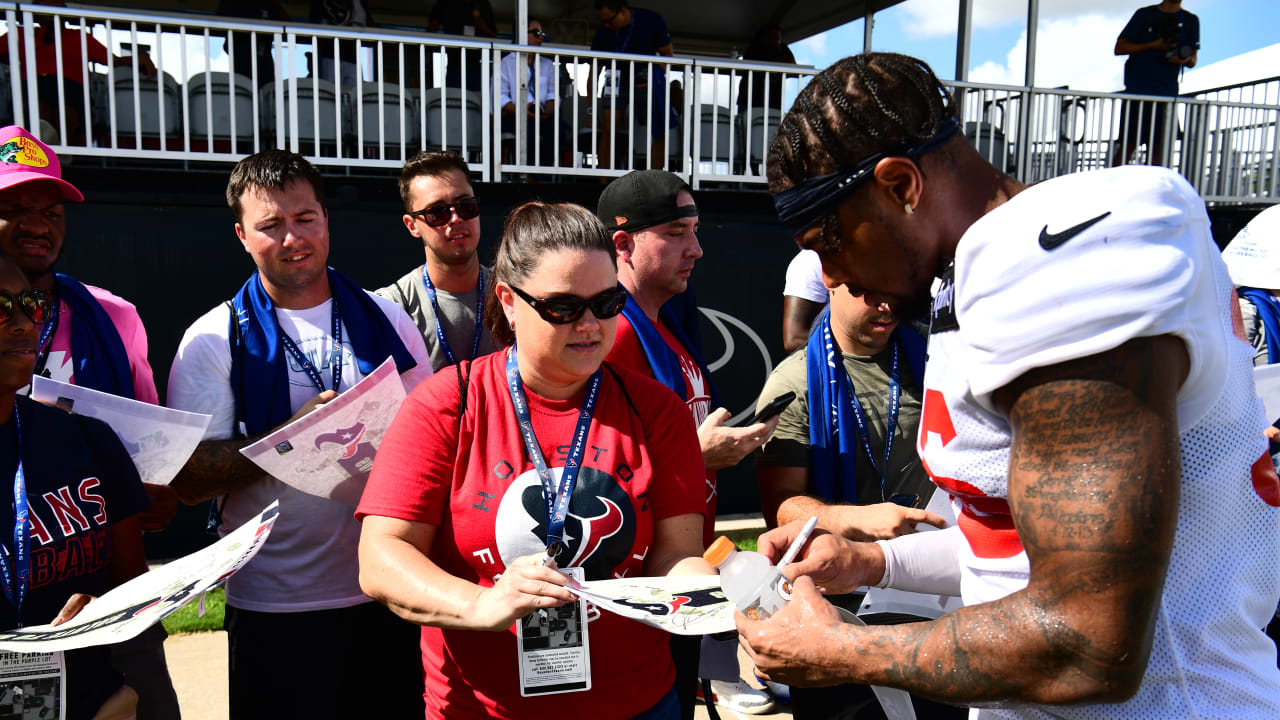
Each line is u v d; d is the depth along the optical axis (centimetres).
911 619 209
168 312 569
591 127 777
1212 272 104
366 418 217
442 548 175
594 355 175
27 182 241
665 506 184
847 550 175
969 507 124
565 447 179
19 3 581
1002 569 121
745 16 1027
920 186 117
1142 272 95
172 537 563
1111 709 114
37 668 166
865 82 118
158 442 214
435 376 184
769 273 679
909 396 248
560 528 171
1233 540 112
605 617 174
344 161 633
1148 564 93
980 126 839
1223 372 104
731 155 733
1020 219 103
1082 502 95
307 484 222
